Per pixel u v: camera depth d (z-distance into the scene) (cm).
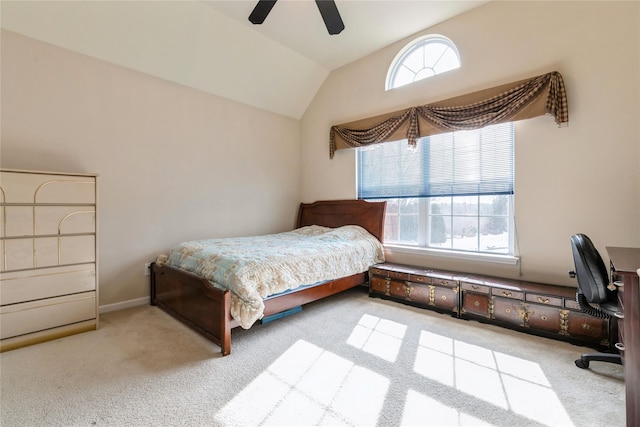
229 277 221
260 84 402
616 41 232
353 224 402
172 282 281
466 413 148
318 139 459
